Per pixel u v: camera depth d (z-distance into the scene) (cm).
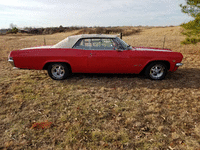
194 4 818
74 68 471
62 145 235
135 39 1980
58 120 293
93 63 461
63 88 435
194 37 915
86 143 238
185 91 416
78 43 464
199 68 622
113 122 289
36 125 277
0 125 277
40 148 228
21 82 471
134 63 463
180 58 464
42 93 401
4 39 2103
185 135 256
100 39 465
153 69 489
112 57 454
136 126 278
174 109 331
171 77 523
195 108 331
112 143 238
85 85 457
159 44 1427
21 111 322
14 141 241
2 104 345
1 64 690
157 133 261
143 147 231
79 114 312
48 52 456
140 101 365
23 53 454
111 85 458
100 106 343
